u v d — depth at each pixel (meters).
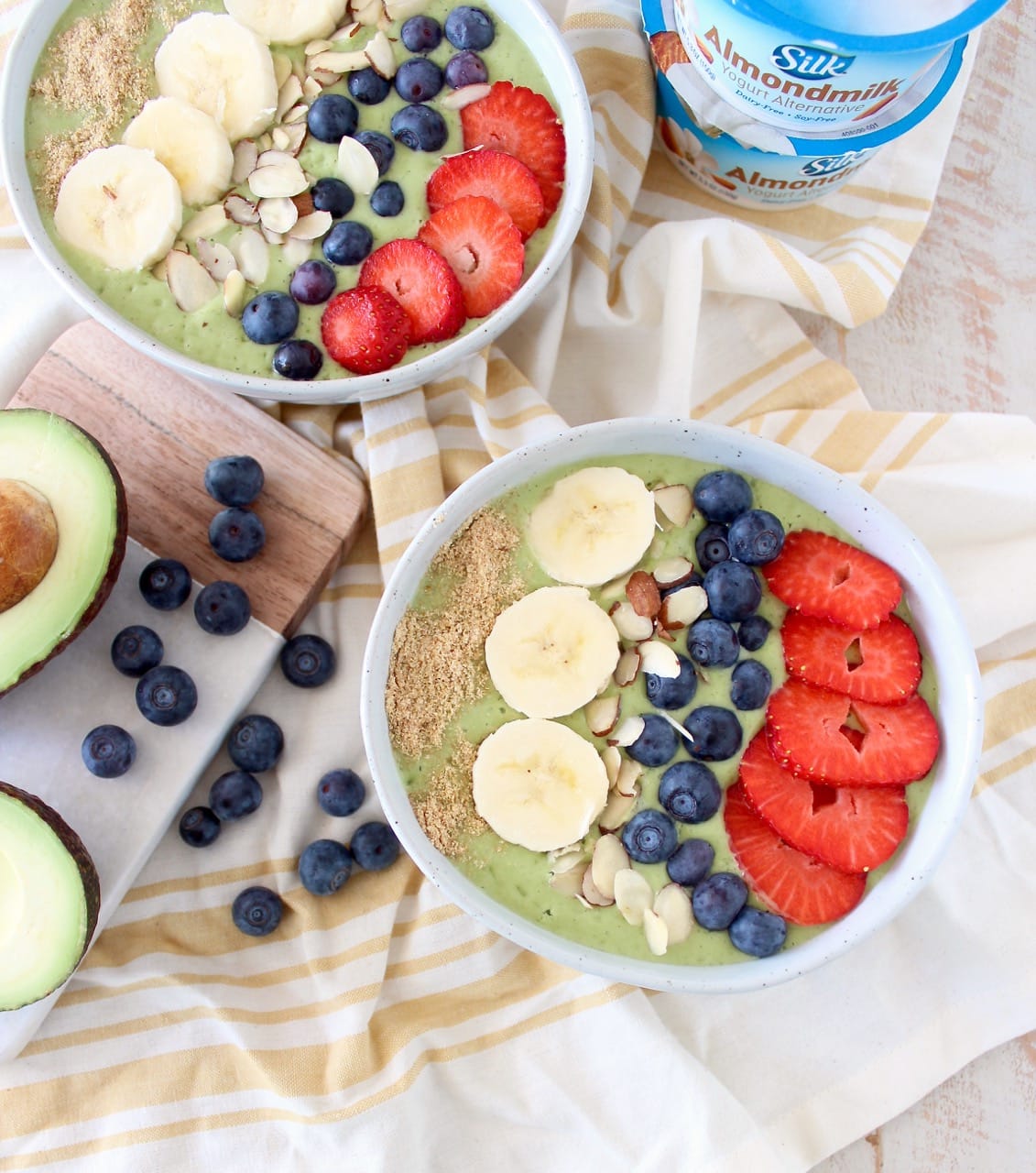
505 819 0.51
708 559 0.52
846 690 0.52
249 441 0.57
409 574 0.51
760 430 0.59
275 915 0.56
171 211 0.54
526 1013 0.57
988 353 0.61
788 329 0.60
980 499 0.58
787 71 0.52
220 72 0.55
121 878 0.55
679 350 0.58
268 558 0.56
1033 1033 0.58
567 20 0.58
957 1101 0.58
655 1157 0.56
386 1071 0.56
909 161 0.60
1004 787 0.58
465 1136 0.56
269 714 0.57
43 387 0.57
